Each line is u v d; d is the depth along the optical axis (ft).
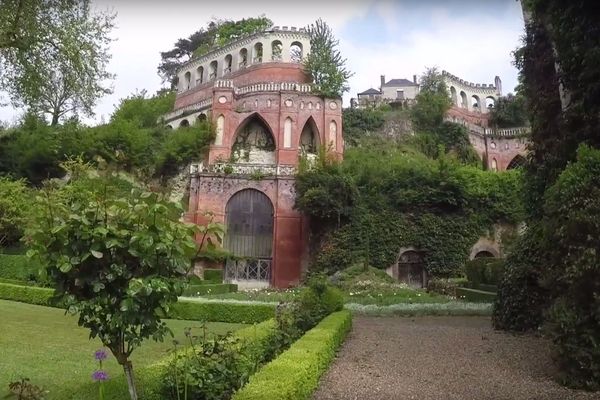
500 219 114.62
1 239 98.99
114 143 127.13
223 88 133.39
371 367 27.35
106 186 14.56
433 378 24.90
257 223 115.14
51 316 50.34
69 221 13.61
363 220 107.65
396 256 107.04
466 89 211.20
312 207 105.91
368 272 93.04
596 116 35.04
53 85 57.93
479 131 165.58
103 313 14.03
